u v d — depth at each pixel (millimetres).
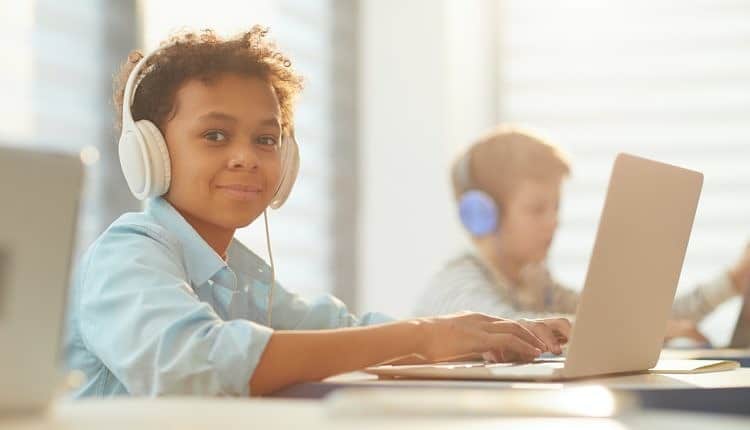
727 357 2004
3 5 2861
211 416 747
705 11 4391
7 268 790
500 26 4602
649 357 1454
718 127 4367
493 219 2943
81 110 3086
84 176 833
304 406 818
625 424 727
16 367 785
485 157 2977
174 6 3311
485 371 1264
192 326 1280
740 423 743
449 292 2836
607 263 1282
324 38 4254
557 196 2980
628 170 1291
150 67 1603
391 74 4387
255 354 1235
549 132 4523
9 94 2863
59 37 3033
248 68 1586
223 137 1560
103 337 1327
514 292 2922
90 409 816
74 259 827
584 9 4500
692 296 3100
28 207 803
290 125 1720
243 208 1561
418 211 4305
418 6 4355
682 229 1458
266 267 1788
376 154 4379
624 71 4457
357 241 4344
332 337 1286
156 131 1525
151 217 1570
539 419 757
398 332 1329
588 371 1282
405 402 761
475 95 4492
